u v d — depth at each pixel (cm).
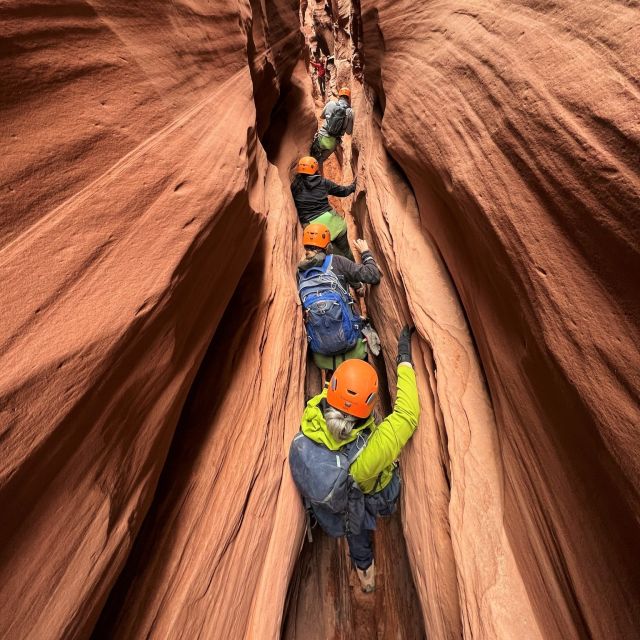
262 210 265
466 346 247
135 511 128
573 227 121
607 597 117
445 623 204
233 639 175
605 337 110
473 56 194
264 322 285
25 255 92
